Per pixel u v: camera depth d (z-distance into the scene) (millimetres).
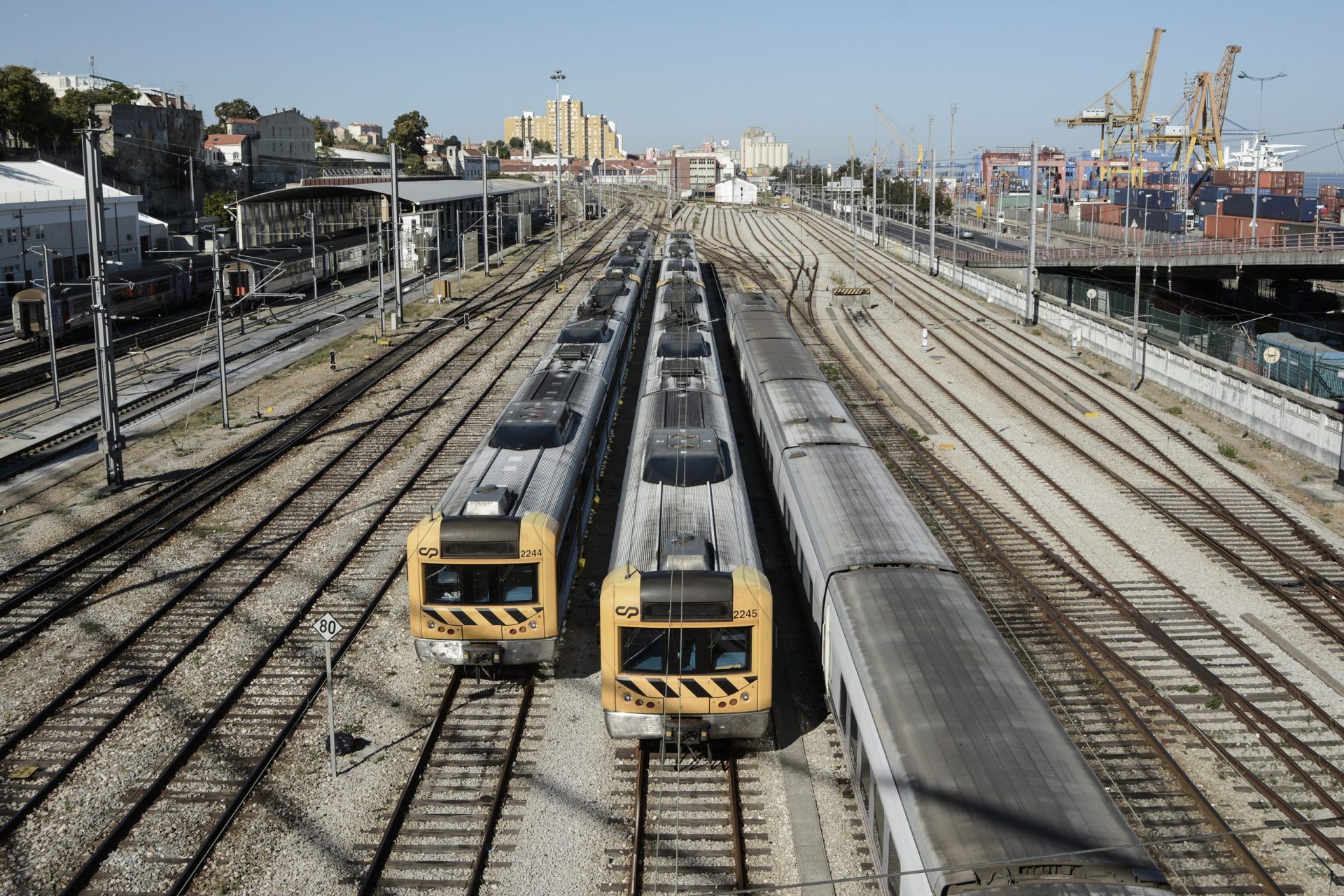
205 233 91375
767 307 42938
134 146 106375
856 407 38719
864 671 13500
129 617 20922
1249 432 34750
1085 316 51594
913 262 85938
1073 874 9797
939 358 47844
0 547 24641
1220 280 62281
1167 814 14539
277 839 14047
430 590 17594
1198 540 25094
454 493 19312
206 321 56969
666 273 55094
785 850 13812
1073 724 16953
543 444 21922
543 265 82625
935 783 11055
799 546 20125
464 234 77188
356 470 30734
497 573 17500
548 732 16750
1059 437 34156
